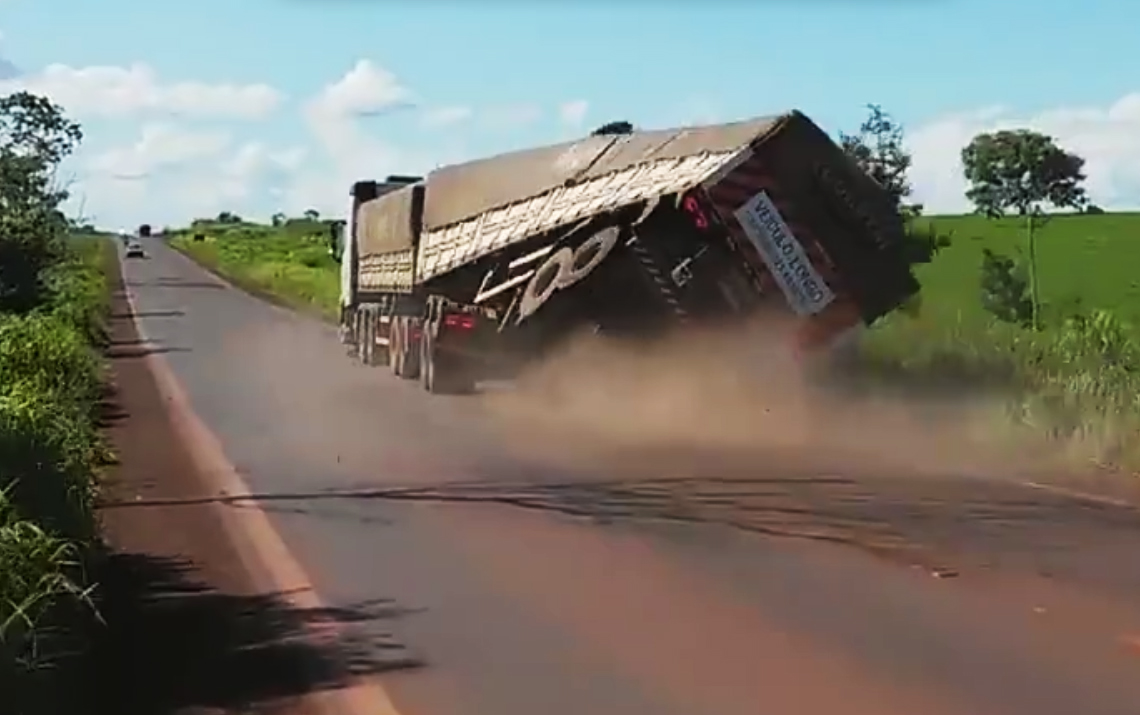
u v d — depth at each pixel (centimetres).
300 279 6919
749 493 1322
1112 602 888
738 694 721
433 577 997
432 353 2306
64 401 1652
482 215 2283
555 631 848
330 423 1975
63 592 816
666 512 1224
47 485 1029
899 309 2011
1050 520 1170
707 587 946
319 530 1177
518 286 2130
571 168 2103
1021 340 1938
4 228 3816
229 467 1553
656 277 1903
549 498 1309
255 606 930
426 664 788
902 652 788
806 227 1816
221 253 11925
